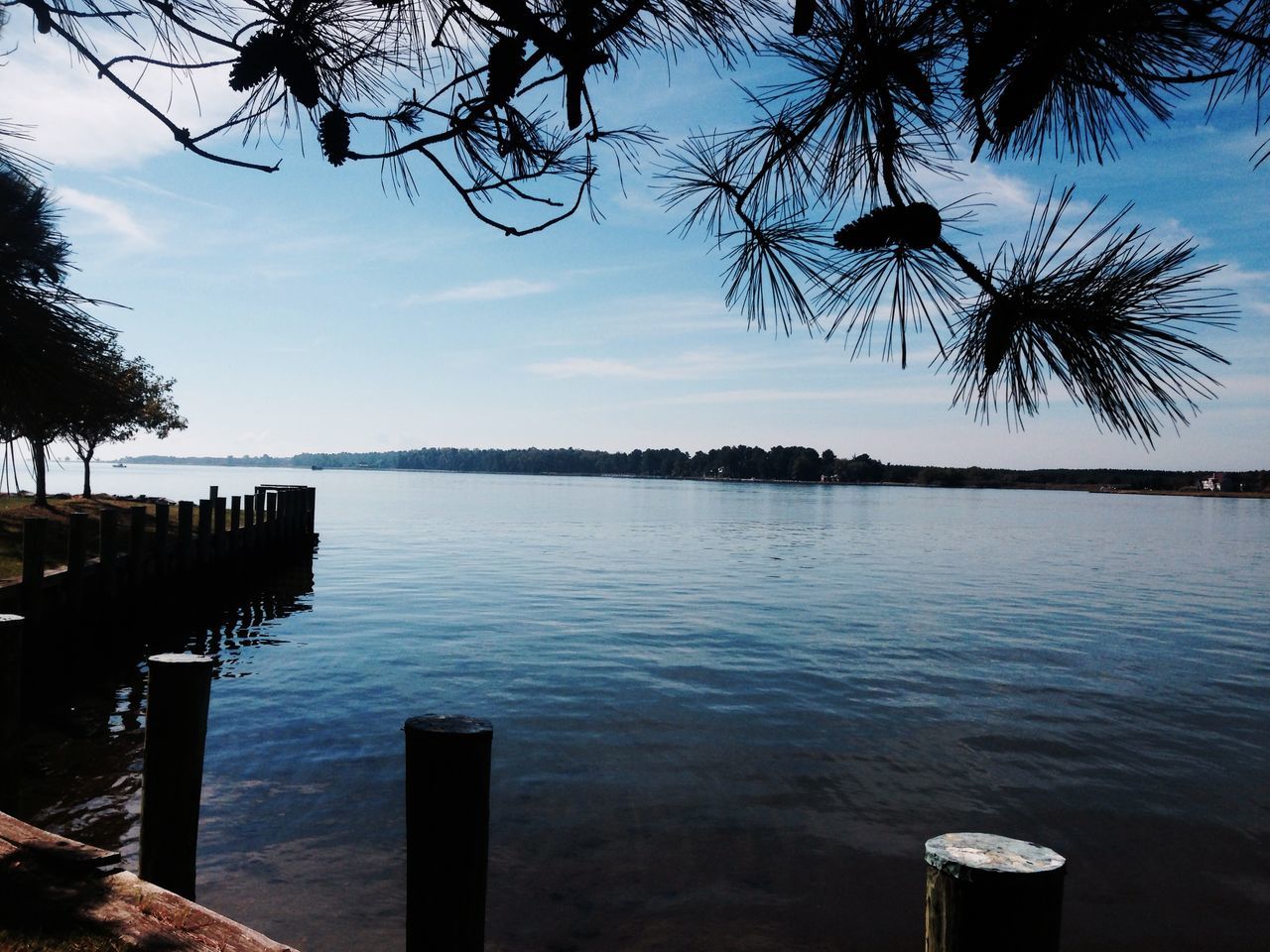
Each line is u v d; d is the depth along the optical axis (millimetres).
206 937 2668
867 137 1725
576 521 58062
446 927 2605
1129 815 8234
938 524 64312
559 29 1894
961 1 1476
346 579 25438
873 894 6586
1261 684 13812
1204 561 37438
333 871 6551
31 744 9258
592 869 6855
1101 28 1403
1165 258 1314
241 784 8273
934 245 1472
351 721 10539
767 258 1843
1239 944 6059
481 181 2201
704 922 6121
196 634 16531
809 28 1636
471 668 13734
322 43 2061
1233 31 1363
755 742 10180
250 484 107062
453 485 153750
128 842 6812
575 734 10320
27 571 10906
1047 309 1349
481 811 2646
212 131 2094
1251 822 8117
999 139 1642
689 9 1747
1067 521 76000
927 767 9461
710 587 24906
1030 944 1639
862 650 15930
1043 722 11312
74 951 2580
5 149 2182
